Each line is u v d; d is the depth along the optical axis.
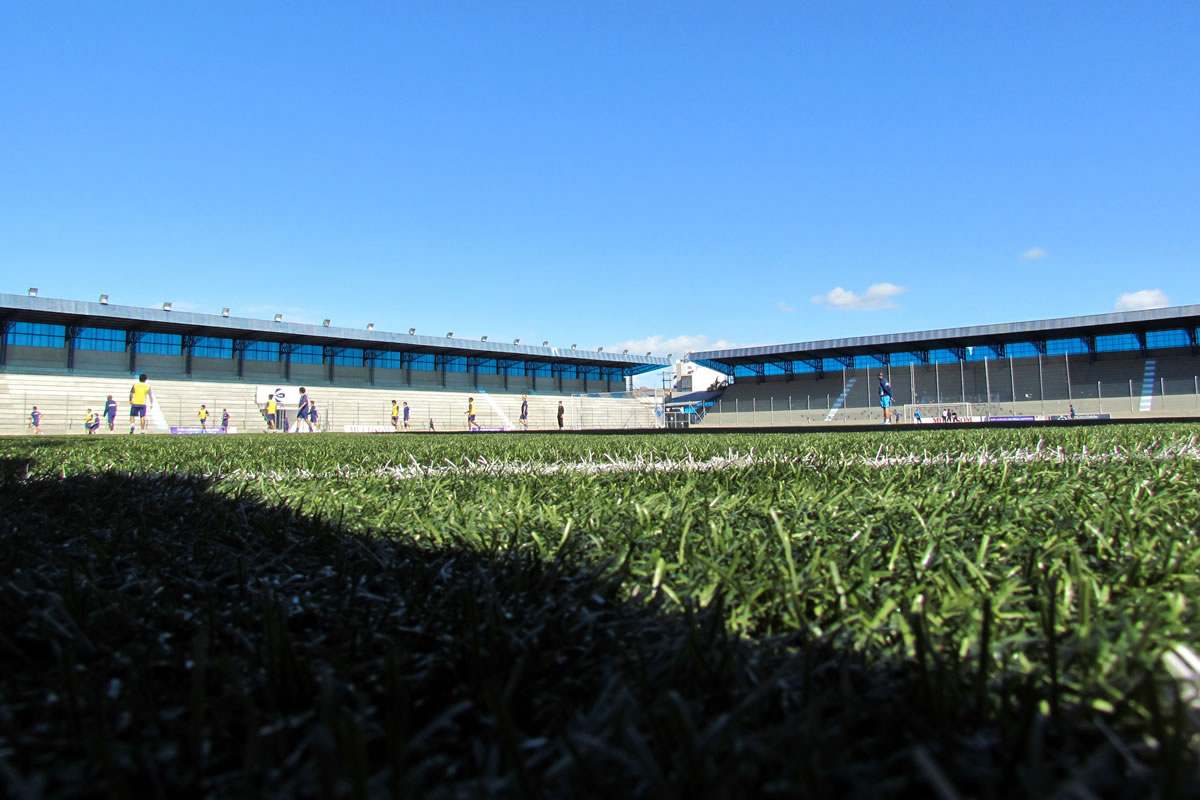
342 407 42.59
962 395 41.62
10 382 32.41
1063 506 1.67
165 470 3.47
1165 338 37.97
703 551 1.24
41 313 32.38
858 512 1.64
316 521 1.55
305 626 0.88
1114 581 0.98
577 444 6.63
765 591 0.96
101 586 1.05
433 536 1.42
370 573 1.15
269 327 38.34
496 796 0.46
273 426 33.75
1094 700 0.57
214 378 39.84
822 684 0.66
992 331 38.38
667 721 0.55
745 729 0.57
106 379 35.16
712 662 0.70
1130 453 3.61
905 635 0.76
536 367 54.44
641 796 0.46
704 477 2.66
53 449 5.93
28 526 1.61
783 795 0.45
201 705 0.55
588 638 0.78
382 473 3.33
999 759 0.51
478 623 0.82
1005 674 0.65
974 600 0.86
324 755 0.47
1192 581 0.95
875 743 0.54
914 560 1.14
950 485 2.13
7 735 0.55
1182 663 0.64
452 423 46.38
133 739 0.55
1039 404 36.00
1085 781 0.44
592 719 0.56
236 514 1.80
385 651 0.76
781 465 3.05
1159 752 0.47
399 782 0.47
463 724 0.61
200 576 1.11
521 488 2.35
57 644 0.76
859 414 40.28
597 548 1.26
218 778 0.50
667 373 63.50
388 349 45.53
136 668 0.68
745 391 51.16
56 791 0.46
